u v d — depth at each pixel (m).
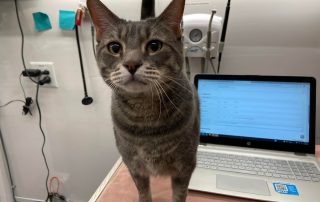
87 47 0.91
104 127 1.05
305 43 0.79
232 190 0.59
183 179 0.57
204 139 0.77
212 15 0.70
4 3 0.90
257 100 0.74
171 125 0.51
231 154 0.72
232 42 0.82
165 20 0.51
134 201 0.60
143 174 0.59
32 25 0.92
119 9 0.85
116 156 1.10
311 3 0.74
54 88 1.01
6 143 1.18
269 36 0.80
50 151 1.15
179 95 0.53
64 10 0.88
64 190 1.24
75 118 1.05
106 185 0.66
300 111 0.71
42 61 0.97
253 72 0.85
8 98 1.07
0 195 1.24
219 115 0.77
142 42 0.51
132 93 0.51
